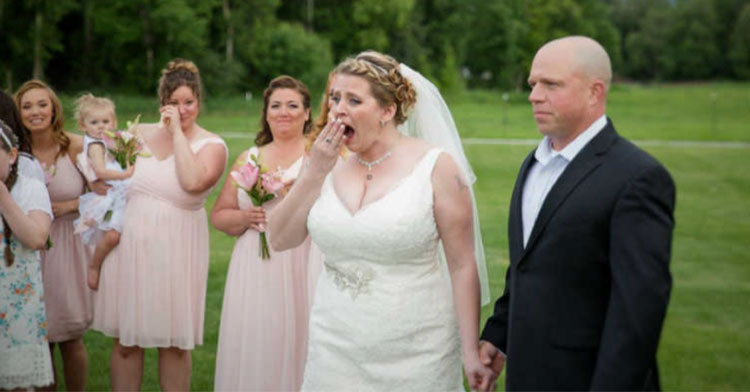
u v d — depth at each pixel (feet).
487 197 40.42
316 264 11.96
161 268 12.58
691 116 139.74
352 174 8.93
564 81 6.95
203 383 14.89
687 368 15.76
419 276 8.64
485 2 245.86
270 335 12.10
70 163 13.76
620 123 117.29
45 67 157.58
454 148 9.73
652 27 355.77
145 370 15.75
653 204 6.57
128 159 12.85
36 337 10.82
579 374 6.90
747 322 19.31
